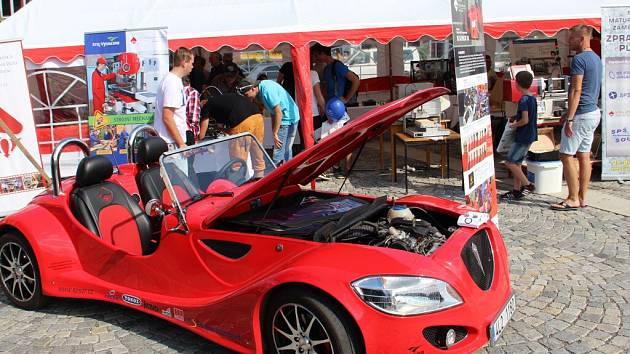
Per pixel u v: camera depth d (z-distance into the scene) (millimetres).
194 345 4254
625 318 4391
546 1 9391
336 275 3264
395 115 4047
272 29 8992
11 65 7750
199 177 4582
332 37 9023
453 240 3721
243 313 3637
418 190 8773
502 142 8180
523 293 4906
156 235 5059
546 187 8227
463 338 3365
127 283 4570
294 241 3697
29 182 8008
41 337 4516
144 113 8125
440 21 9055
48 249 4809
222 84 12766
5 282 5105
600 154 9266
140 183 5051
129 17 9609
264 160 5027
